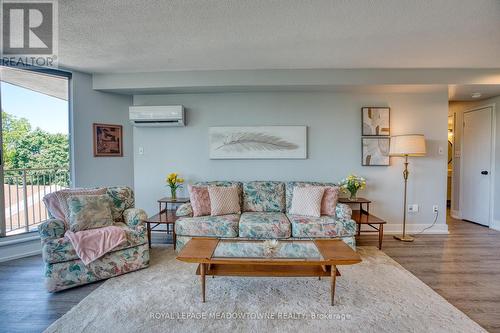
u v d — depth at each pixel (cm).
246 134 376
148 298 200
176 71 343
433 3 193
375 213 380
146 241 257
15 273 254
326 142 377
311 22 221
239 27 229
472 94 387
